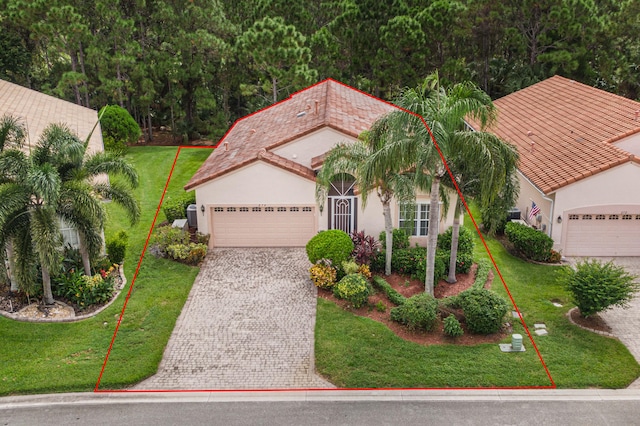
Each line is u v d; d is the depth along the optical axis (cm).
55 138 1773
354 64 4016
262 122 3073
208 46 3912
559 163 2448
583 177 2253
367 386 1554
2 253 1716
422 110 1697
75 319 1855
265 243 2431
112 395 1523
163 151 4016
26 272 1755
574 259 2355
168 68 3944
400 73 3862
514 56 4256
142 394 1530
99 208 1764
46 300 1912
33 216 1694
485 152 1691
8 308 1888
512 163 1827
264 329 1830
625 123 2553
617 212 2305
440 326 1819
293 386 1561
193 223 2573
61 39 3697
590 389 1543
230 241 2434
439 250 2216
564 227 2334
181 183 3275
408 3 4034
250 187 2341
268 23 3469
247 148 2556
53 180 1602
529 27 4059
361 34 3931
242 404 1488
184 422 1420
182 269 2220
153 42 4200
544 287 2105
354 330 1806
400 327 1822
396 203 2319
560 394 1520
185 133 4381
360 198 2338
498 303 1777
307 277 2164
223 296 2030
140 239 2462
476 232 2595
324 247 2081
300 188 2338
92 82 4084
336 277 2089
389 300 1981
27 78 4588
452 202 2262
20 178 1691
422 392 1530
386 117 1808
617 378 1579
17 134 1803
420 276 2081
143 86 3912
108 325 1831
